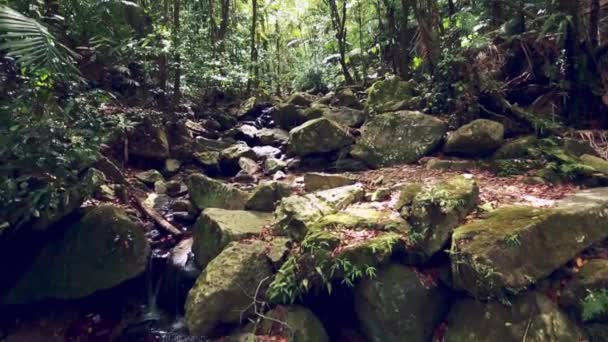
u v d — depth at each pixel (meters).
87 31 4.70
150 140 4.84
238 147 5.30
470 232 2.31
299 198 3.15
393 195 3.20
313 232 2.64
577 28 3.93
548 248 2.23
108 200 3.57
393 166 4.23
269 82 9.40
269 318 2.45
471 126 3.92
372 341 2.41
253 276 2.66
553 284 2.26
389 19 6.89
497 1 4.68
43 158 2.60
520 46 4.39
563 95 4.08
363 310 2.44
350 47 8.92
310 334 2.42
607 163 3.28
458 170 3.78
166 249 3.45
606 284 2.12
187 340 2.75
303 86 9.31
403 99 5.20
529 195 2.91
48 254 3.01
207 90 6.91
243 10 9.70
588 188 3.09
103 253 3.00
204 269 2.80
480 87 4.27
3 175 2.54
